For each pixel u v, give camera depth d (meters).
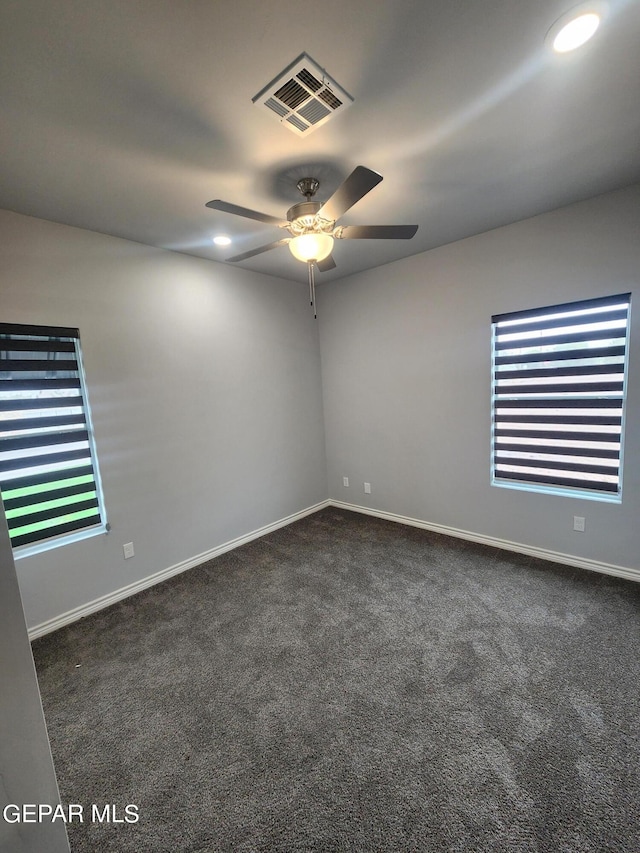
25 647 0.93
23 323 2.29
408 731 1.60
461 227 2.85
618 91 1.49
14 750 0.92
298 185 2.06
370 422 4.00
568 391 2.79
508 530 3.18
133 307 2.78
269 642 2.21
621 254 2.42
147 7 1.07
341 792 1.38
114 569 2.74
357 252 3.26
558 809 1.28
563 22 1.19
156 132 1.59
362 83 1.40
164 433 2.99
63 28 1.11
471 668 1.93
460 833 1.23
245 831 1.28
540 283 2.76
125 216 2.34
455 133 1.73
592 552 2.78
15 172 1.83
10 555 0.91
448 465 3.47
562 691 1.76
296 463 4.12
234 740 1.61
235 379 3.48
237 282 3.46
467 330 3.18
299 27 1.17
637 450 2.51
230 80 1.34
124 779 1.47
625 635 2.10
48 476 2.45
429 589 2.66
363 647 2.12
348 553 3.29
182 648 2.20
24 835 0.93
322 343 4.30
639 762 1.42
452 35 1.23
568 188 2.32
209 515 3.33
